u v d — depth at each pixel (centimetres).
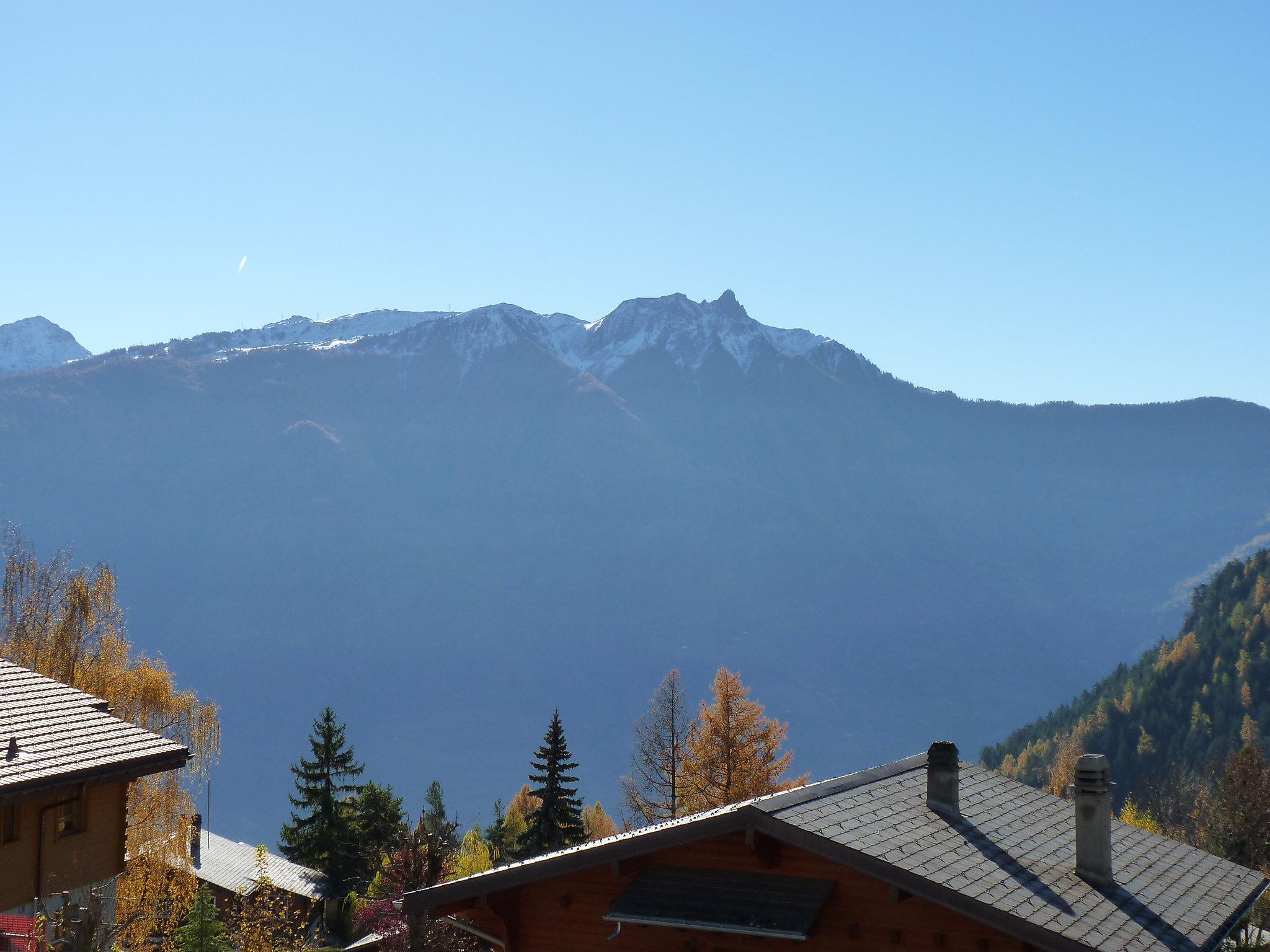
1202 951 1364
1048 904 1337
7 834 1794
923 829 1492
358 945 3153
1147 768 14762
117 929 1653
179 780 3259
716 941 1442
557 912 1547
